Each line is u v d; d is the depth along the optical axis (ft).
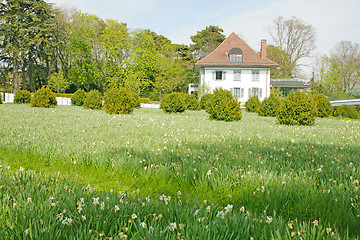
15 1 122.72
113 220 7.22
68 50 147.95
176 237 6.45
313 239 6.41
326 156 15.92
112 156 15.33
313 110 43.16
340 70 142.92
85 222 7.16
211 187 11.80
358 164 14.03
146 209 7.95
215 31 216.74
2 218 7.39
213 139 23.30
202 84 128.98
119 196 8.96
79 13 147.23
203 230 6.36
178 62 193.67
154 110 82.74
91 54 153.17
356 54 157.38
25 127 26.73
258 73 132.16
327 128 38.40
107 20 150.51
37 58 145.38
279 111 44.73
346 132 32.73
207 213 7.92
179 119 47.19
